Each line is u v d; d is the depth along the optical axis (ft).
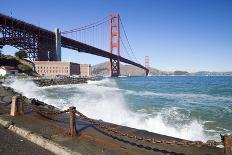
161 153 18.71
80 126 26.48
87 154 18.67
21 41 299.99
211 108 66.39
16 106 32.65
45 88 162.71
